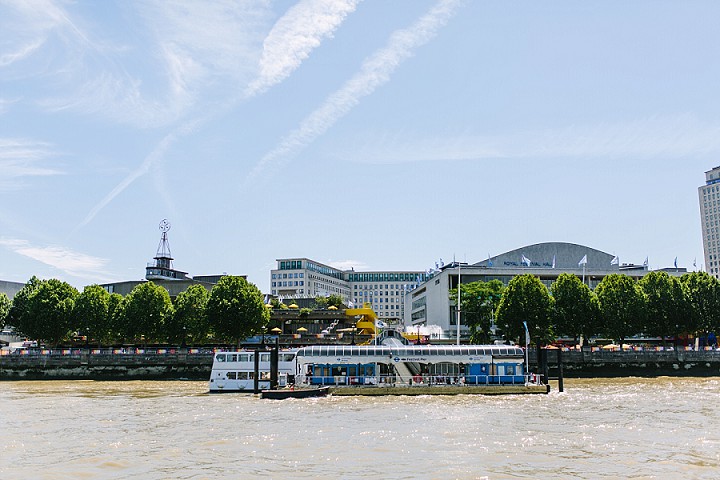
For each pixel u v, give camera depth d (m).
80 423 58.50
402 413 65.50
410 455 42.41
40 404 75.62
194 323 141.38
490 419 59.97
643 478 36.03
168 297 146.50
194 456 42.62
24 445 47.16
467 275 187.00
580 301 132.38
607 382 107.62
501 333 134.25
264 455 42.75
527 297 130.25
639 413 63.66
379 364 93.50
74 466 39.88
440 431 52.56
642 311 131.75
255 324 134.62
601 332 133.38
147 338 143.88
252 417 62.59
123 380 119.31
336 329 145.75
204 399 82.06
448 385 87.00
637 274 194.62
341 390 86.25
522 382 89.38
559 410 67.06
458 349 91.50
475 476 36.50
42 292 144.00
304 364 93.25
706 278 141.12
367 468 38.62
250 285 138.62
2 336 173.50
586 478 36.00
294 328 150.38
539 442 47.06
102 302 145.62
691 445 45.72
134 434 51.81
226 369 94.50
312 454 42.97
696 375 121.38
